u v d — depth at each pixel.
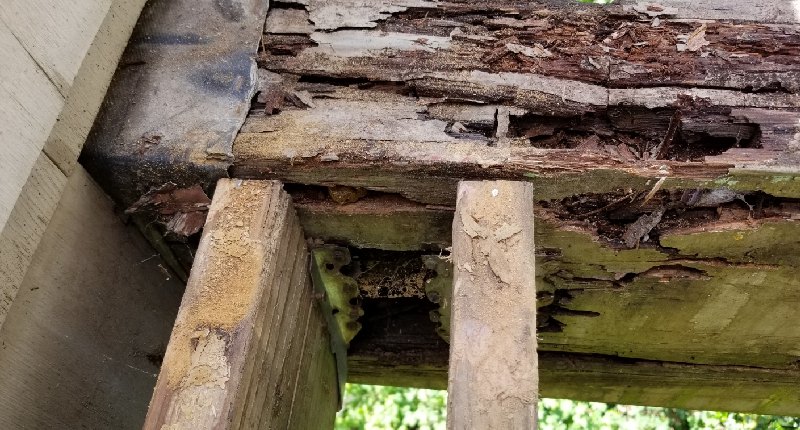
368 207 0.38
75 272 0.37
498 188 0.33
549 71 0.39
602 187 0.36
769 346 0.49
